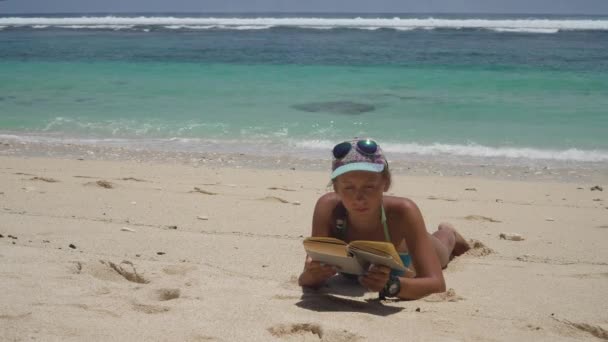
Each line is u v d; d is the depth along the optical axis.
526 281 4.23
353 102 16.22
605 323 3.33
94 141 12.37
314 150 11.60
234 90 18.20
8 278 3.60
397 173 9.87
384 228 3.68
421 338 2.97
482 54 26.50
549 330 3.21
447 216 6.67
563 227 6.22
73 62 24.92
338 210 3.75
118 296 3.40
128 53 27.92
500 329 3.17
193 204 6.70
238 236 5.29
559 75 20.28
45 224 5.45
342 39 35.09
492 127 13.44
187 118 14.51
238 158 10.86
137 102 16.52
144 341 2.80
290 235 5.44
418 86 18.61
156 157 10.91
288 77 20.55
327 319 3.15
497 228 6.14
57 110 15.48
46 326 2.91
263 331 2.97
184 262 4.38
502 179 9.57
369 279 3.40
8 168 9.30
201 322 3.06
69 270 3.84
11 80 20.33
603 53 26.58
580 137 12.51
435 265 3.70
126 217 5.99
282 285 3.84
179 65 23.73
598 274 4.46
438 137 12.62
